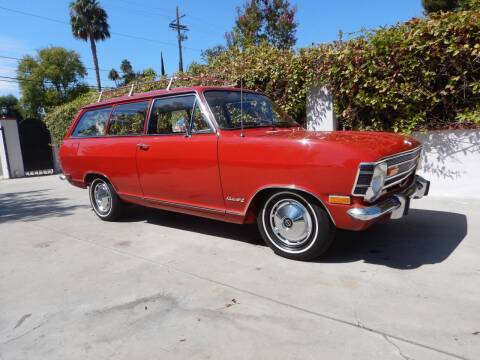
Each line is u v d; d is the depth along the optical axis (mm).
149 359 2328
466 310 2662
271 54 7598
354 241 4168
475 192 5848
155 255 4129
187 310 2889
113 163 5246
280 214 3752
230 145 3855
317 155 3309
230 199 3967
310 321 2633
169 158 4445
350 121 6691
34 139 15039
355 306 2795
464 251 3715
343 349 2303
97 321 2812
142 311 2914
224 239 4531
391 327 2502
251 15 16938
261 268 3588
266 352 2322
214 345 2430
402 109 6156
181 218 5672
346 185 3193
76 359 2377
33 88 48781
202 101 4195
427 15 5844
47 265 4035
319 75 6762
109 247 4508
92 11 38250
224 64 8461
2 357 2443
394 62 5961
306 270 3479
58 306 3084
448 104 5859
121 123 5242
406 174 3795
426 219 4848
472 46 5383
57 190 9758
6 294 3375
